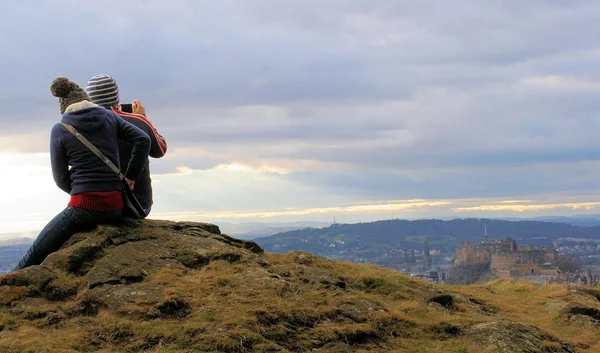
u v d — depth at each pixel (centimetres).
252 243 1002
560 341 839
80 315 731
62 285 765
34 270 773
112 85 941
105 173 849
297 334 737
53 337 670
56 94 856
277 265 923
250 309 748
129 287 779
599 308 1138
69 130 834
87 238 838
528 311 1084
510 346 780
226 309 751
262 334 715
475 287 1299
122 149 923
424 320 842
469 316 908
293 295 823
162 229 928
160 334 693
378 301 865
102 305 749
